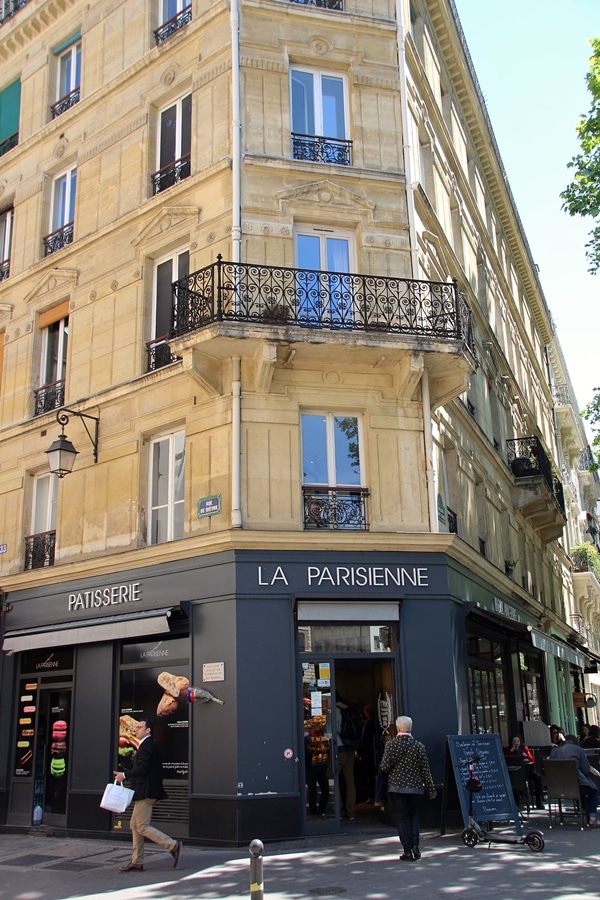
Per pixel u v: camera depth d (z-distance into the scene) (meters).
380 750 13.05
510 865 9.23
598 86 15.97
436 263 16.47
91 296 16.14
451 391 14.05
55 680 14.88
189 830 11.85
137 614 13.12
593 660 26.41
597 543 52.69
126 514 14.34
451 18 19.83
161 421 14.21
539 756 15.88
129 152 16.28
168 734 12.75
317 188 14.34
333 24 15.41
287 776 11.70
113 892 8.88
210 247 14.16
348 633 12.66
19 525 16.36
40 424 16.39
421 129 17.02
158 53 16.12
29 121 18.92
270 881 8.91
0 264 18.80
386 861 9.77
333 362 13.54
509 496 22.39
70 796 13.73
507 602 19.39
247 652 12.02
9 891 9.30
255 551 12.48
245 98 14.55
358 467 13.56
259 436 13.03
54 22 18.86
